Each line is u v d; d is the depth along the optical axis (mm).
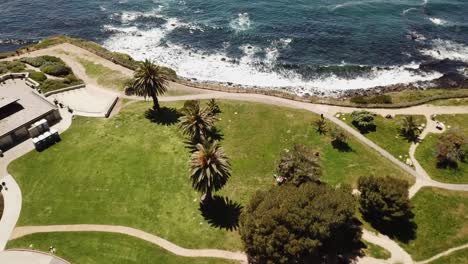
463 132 95000
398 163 89125
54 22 155625
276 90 114875
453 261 70000
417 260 70375
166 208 80312
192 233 75812
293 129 98562
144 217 78562
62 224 77000
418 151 91812
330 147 93250
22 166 88688
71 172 87562
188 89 113188
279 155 91812
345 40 137000
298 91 115375
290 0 160500
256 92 111000
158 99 109438
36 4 169500
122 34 145000
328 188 72125
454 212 78250
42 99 102375
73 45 135375
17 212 79000
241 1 161375
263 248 64125
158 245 73625
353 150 92312
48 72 117875
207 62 128500
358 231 72125
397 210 73375
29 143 94750
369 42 135750
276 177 85125
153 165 89562
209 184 73500
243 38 139250
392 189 74188
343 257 70625
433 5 155125
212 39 139500
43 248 72812
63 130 98500
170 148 94000
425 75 121000
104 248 72875
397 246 72688
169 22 150375
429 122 99438
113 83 115500
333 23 145750
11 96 103000
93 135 97312
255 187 84500
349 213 67688
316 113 103438
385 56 129250
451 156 87500
